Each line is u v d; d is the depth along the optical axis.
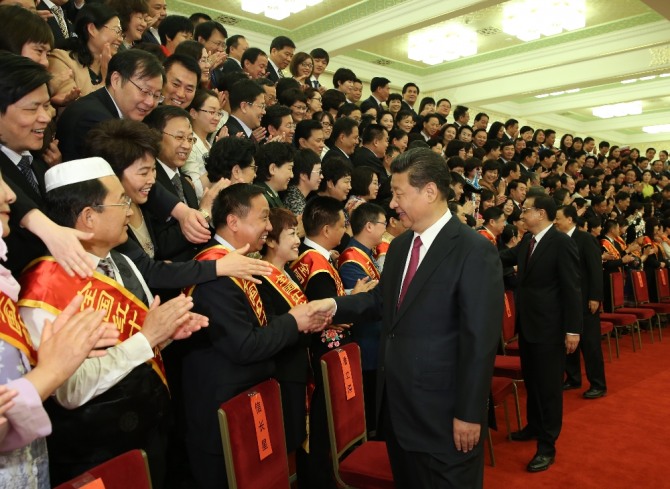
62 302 1.28
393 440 1.78
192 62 2.43
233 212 1.81
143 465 1.24
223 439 1.51
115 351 1.31
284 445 1.77
